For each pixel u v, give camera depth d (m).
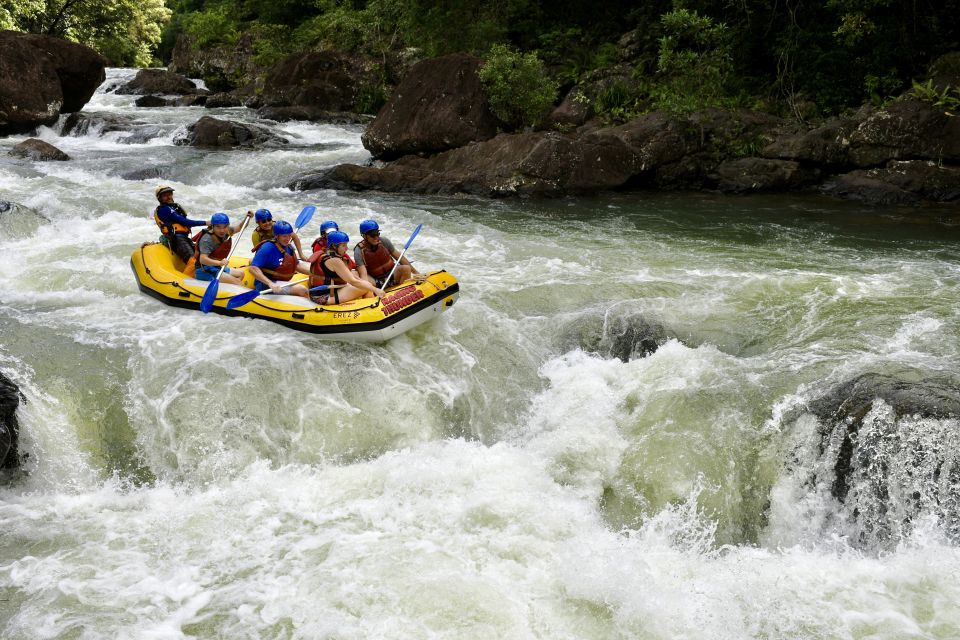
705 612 5.02
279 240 7.66
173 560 5.28
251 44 32.50
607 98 18.50
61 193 12.91
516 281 9.42
